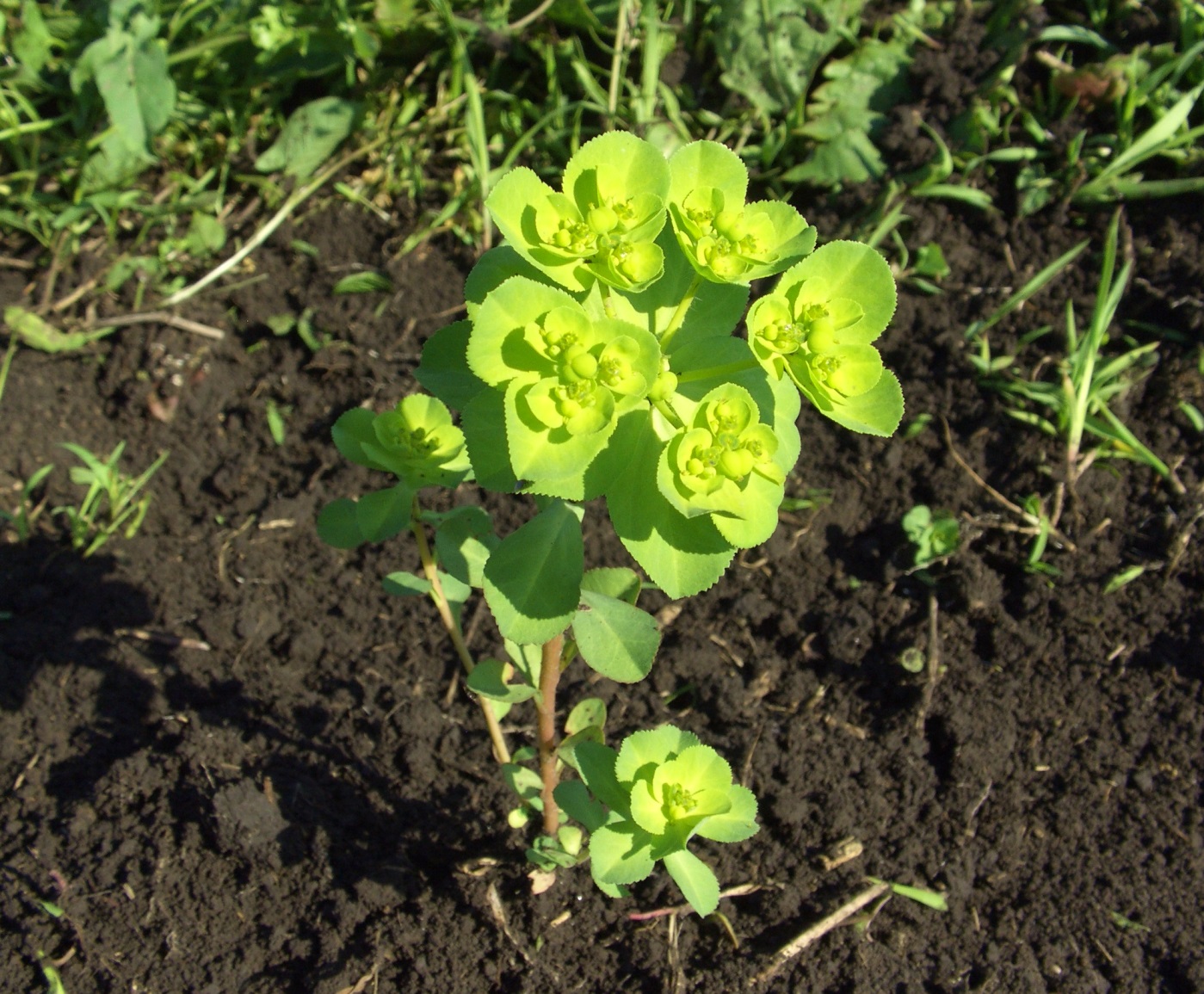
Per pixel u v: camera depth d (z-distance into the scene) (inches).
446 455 11.2
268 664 14.6
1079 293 16.8
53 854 13.0
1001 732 14.1
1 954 12.5
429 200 18.1
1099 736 14.1
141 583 15.3
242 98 19.0
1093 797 13.8
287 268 17.7
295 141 18.3
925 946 13.0
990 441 15.9
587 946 12.8
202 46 18.3
